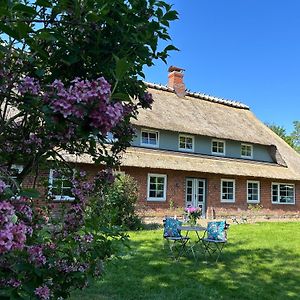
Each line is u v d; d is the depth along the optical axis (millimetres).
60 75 2361
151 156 17250
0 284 1877
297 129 65375
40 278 1999
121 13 2340
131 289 5527
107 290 5422
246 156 22328
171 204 17484
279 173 21562
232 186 19969
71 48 2184
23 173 2623
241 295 5531
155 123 18078
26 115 2441
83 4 2016
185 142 19781
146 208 16609
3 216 1372
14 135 2523
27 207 1909
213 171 18359
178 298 5207
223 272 6871
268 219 20766
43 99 1803
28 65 2289
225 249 9258
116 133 2895
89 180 2965
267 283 6277
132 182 13602
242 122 24125
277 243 10422
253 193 20922
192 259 7883
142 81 2707
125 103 2691
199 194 18719
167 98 21719
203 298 5277
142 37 2395
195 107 22625
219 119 22641
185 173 18203
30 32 1857
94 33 2264
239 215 19875
